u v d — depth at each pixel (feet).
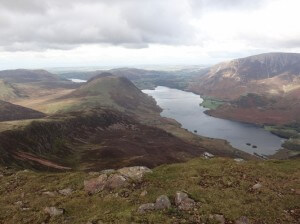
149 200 89.71
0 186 130.11
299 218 81.15
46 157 364.99
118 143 504.02
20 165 283.18
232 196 90.63
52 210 92.94
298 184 102.12
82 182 115.85
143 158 386.73
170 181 103.14
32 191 117.50
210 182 102.32
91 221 79.56
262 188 96.63
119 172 111.55
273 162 132.57
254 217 79.77
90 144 499.10
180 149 522.47
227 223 77.15
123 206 88.63
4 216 96.43
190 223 76.28
